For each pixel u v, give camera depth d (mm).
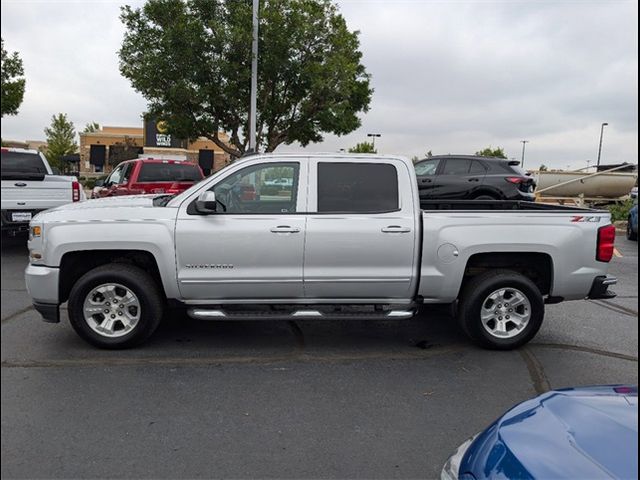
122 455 3459
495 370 5066
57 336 5816
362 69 20375
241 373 4883
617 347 5809
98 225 5238
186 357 5270
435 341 5922
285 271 5340
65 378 4688
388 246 5367
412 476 3287
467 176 14219
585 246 5508
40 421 3891
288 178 5457
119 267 5363
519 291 5539
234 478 3236
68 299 5410
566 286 5555
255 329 6238
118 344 5363
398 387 4633
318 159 5492
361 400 4359
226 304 5441
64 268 5359
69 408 4109
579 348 5754
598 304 7895
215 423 3918
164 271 5270
